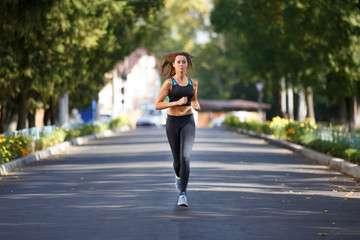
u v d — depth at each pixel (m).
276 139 39.53
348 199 14.65
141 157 28.09
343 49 39.06
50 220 11.94
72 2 25.73
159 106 13.14
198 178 18.97
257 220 11.82
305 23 39.09
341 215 12.41
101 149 35.16
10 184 18.14
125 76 83.94
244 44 54.69
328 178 19.22
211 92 129.38
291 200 14.43
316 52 40.97
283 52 44.88
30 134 30.25
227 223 11.49
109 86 100.62
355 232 10.71
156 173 20.66
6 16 24.33
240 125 63.59
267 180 18.56
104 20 27.67
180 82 13.47
